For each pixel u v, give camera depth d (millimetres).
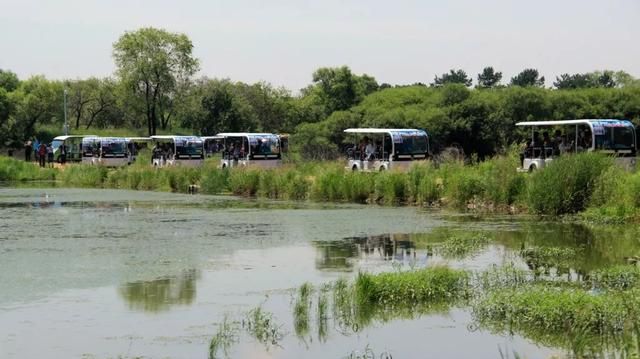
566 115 60031
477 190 30469
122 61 90688
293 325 12492
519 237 21688
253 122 84750
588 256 18312
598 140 33938
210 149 62094
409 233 23062
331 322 12695
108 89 102688
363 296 13836
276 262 18250
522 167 36781
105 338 11781
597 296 12852
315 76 91875
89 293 14852
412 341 11617
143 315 13141
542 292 13328
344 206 32594
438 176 33656
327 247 20547
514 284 14938
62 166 63469
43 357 10875
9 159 59750
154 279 16219
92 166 54031
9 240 22297
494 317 12820
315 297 14422
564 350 11000
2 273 16891
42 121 93188
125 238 22625
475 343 11484
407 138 40281
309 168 43562
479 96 63094
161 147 58469
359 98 90500
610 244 20156
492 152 57812
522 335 11859
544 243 20453
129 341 11625
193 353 11078
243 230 24328
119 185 49781
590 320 11844
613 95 62688
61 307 13719
